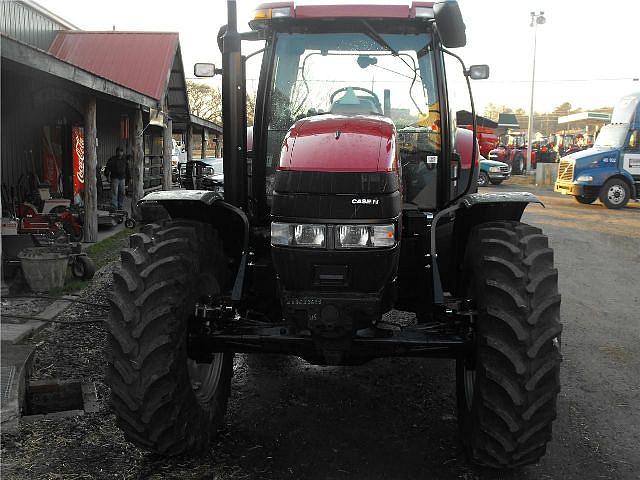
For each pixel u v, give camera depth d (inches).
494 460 130.0
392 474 136.3
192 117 909.2
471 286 140.8
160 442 131.3
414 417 166.9
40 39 735.1
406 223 152.0
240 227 160.2
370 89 169.6
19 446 147.1
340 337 127.9
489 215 151.3
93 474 134.7
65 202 444.5
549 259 133.3
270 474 135.6
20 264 307.4
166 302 129.8
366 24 164.9
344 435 155.5
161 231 140.9
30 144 532.7
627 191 770.8
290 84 169.2
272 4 163.5
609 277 363.6
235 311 142.6
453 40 169.9
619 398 183.5
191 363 147.9
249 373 199.9
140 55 754.8
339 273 123.9
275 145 168.6
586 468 141.6
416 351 137.0
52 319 249.0
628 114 785.6
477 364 130.1
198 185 608.4
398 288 156.6
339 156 125.8
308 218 123.7
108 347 129.5
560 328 125.9
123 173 638.5
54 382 183.9
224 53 153.7
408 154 170.6
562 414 171.3
